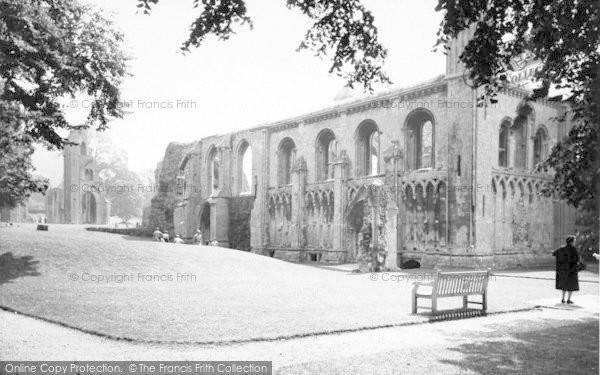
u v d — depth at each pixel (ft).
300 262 152.05
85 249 77.15
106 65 72.84
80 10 70.44
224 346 32.50
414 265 124.47
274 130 178.60
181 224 209.97
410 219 127.03
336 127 152.05
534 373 24.66
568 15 25.04
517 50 28.91
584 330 37.83
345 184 146.41
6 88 64.44
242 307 46.85
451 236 115.44
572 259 55.16
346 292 61.31
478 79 30.04
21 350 31.32
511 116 120.57
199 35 26.09
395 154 129.08
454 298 58.54
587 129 31.83
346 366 25.66
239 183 194.29
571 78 29.09
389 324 39.70
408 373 24.36
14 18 56.59
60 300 50.01
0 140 68.95
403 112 130.62
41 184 80.84
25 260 69.82
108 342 33.65
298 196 161.99
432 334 36.55
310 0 28.63
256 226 179.22
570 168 34.35
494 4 27.99
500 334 36.27
